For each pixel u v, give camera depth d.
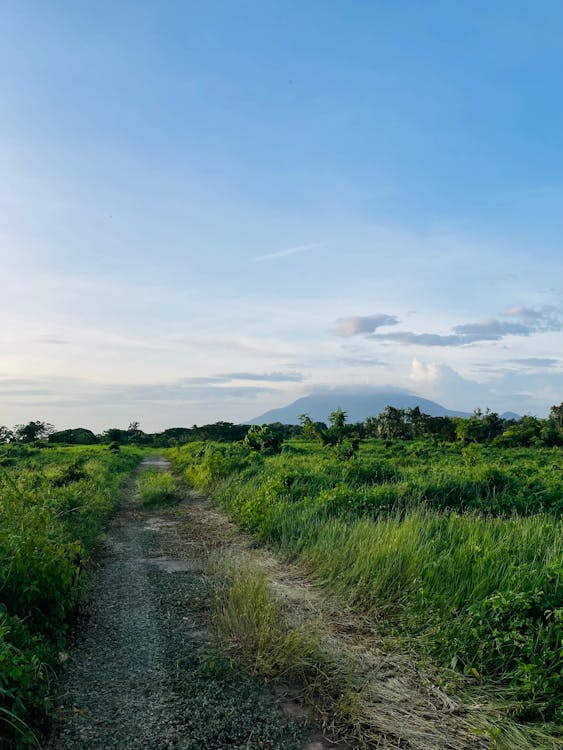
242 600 5.28
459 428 39.88
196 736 3.45
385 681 4.22
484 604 4.61
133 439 78.75
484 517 9.84
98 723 3.57
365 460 16.58
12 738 3.20
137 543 9.75
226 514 12.59
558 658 3.92
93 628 5.33
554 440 35.38
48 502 8.45
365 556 6.57
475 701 3.87
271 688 4.09
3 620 3.97
